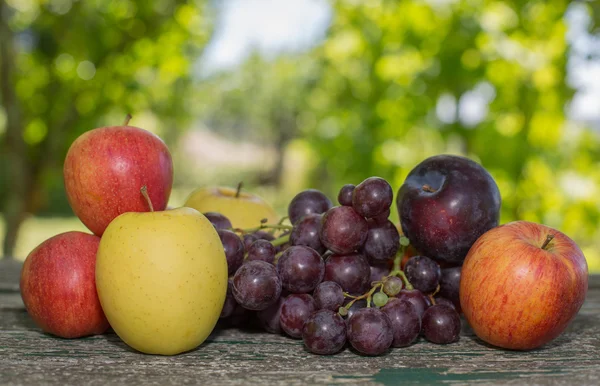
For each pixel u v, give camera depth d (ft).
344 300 3.16
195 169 58.08
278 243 3.47
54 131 13.23
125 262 2.79
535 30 11.13
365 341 2.79
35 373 2.57
